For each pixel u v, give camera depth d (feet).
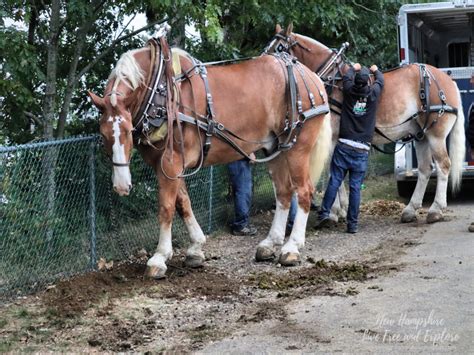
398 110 33.40
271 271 24.98
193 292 22.30
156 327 19.04
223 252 28.43
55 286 22.43
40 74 26.58
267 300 21.44
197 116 23.32
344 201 35.96
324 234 31.94
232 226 32.55
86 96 31.12
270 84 24.93
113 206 26.05
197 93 23.41
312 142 26.07
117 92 21.71
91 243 24.50
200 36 33.01
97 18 29.68
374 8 44.06
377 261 26.27
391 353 16.63
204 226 31.89
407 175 41.11
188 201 25.21
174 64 23.15
